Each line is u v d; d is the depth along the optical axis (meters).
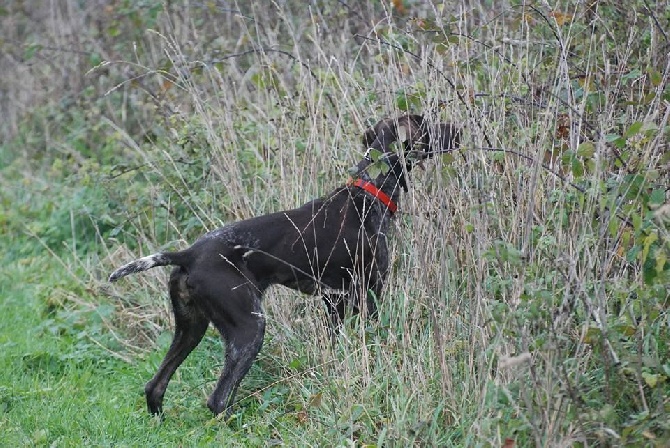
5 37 20.67
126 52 17.67
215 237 10.23
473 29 11.58
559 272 8.17
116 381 11.31
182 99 14.93
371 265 10.57
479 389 8.46
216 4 16.52
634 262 8.66
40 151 18.45
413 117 10.67
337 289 10.81
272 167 12.55
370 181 10.80
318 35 13.80
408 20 12.23
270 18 15.91
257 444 9.39
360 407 8.85
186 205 13.05
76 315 12.87
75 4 19.75
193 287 9.99
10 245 15.95
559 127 9.92
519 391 8.02
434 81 10.28
